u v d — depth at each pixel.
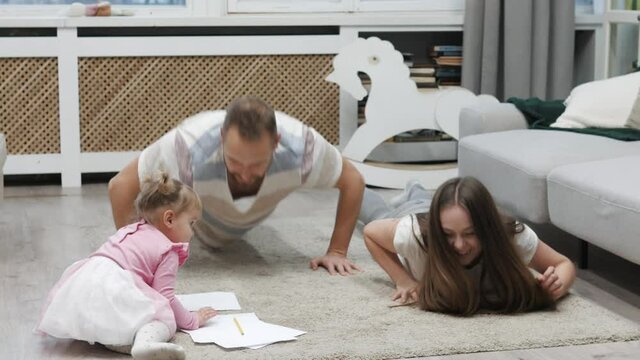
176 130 3.03
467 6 4.73
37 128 4.62
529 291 2.72
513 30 4.74
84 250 3.44
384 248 2.91
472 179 2.70
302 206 4.18
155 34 4.67
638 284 3.07
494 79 4.79
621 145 3.37
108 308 2.41
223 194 3.03
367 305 2.79
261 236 3.63
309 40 4.73
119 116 4.68
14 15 4.79
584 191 2.92
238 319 2.64
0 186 3.56
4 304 2.83
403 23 4.75
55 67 4.58
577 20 4.90
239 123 2.77
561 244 3.57
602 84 3.78
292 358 2.36
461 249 2.67
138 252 2.51
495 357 2.41
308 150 3.04
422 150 4.80
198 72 4.70
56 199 4.35
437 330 2.57
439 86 4.82
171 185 2.62
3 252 3.40
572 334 2.54
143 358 2.27
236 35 4.71
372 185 4.66
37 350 2.47
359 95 4.56
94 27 4.59
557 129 3.72
